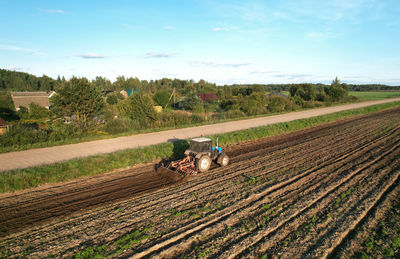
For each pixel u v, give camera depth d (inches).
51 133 736.3
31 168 451.2
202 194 375.6
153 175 468.4
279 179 431.8
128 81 4992.6
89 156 534.6
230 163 542.9
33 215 319.6
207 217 306.8
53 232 279.9
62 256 238.8
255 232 275.4
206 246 252.8
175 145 637.9
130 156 555.2
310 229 281.9
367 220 303.6
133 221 300.8
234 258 235.8
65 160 527.5
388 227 289.3
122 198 368.2
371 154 591.2
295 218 304.3
